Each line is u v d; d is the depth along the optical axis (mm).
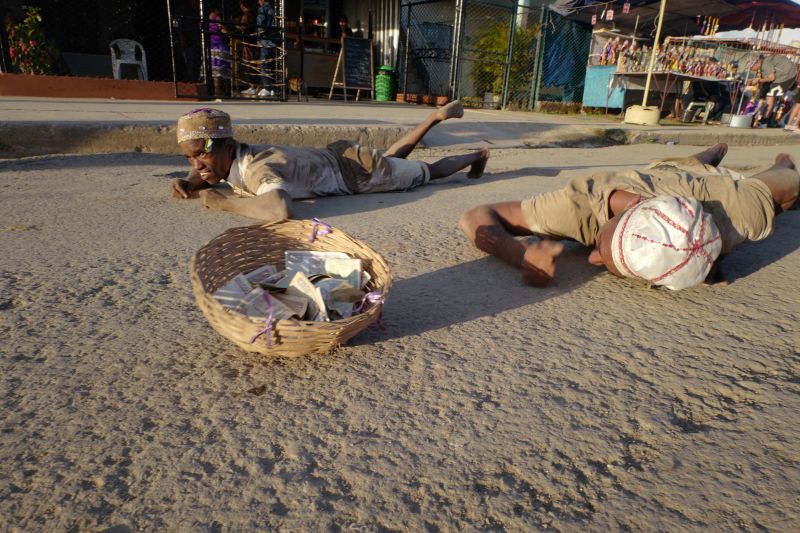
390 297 2154
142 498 1141
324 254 1856
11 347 1686
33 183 3910
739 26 15789
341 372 1607
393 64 14719
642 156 6883
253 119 6371
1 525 1067
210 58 9625
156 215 3211
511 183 4629
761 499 1165
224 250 1890
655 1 12398
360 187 3963
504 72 13281
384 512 1114
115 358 1648
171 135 5320
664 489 1191
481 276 2400
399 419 1398
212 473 1210
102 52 12297
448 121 7863
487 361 1687
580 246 2887
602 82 13469
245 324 1442
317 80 13672
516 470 1236
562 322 1971
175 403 1446
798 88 14953
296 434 1337
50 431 1326
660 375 1639
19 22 10852
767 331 1942
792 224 3434
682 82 13695
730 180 2301
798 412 1469
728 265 2652
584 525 1096
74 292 2096
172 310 1977
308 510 1116
